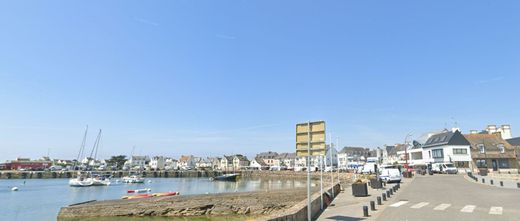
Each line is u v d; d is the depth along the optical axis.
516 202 16.28
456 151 60.84
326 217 13.45
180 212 26.53
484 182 31.17
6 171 107.19
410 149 77.12
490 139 64.88
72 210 25.81
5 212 32.69
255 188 66.44
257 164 157.62
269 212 26.92
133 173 117.81
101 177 87.81
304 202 13.88
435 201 17.30
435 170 55.81
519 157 61.00
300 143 11.74
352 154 128.12
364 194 21.09
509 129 76.25
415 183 31.52
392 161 96.44
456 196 19.45
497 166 60.34
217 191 59.22
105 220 25.34
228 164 161.62
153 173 119.69
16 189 60.97
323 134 10.98
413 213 13.56
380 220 12.30
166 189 64.31
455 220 11.86
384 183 29.62
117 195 51.28
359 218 13.00
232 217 25.72
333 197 20.33
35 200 44.09
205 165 179.38
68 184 76.69
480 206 15.13
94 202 27.53
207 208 27.03
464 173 53.56
